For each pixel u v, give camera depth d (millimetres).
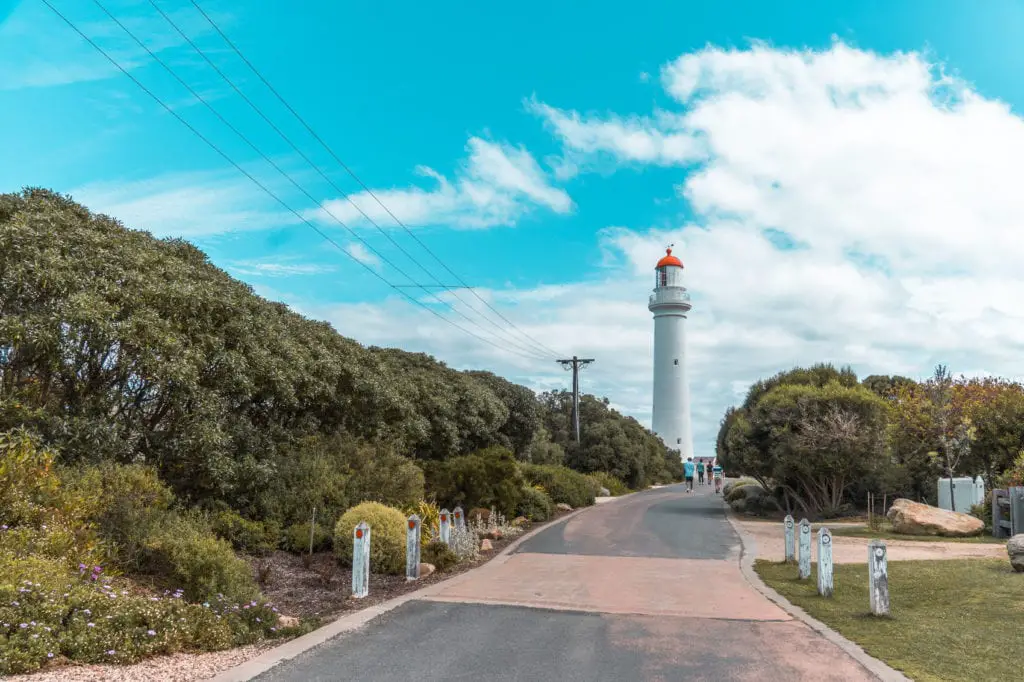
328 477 14773
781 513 26000
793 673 6699
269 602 8805
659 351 67250
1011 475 19234
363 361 19453
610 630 8375
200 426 11789
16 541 7652
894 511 19266
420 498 17016
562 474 30188
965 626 8422
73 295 10094
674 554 15188
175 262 13109
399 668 6723
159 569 9062
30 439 9383
